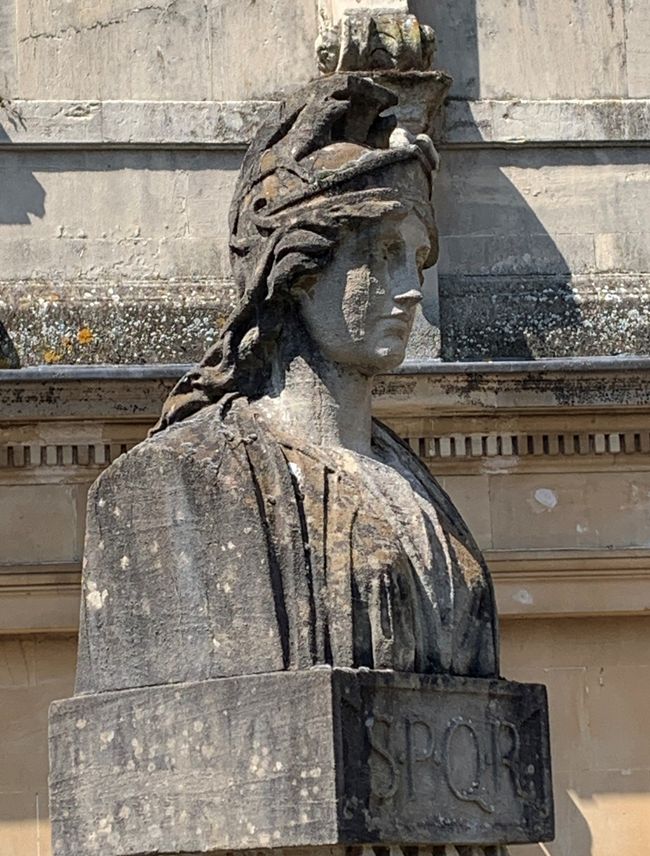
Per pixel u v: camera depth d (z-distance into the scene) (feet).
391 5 54.60
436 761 34.99
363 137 37.65
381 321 36.55
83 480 53.52
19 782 53.06
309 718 33.99
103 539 36.22
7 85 56.18
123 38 56.54
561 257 56.75
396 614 35.09
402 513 36.22
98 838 35.70
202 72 56.54
